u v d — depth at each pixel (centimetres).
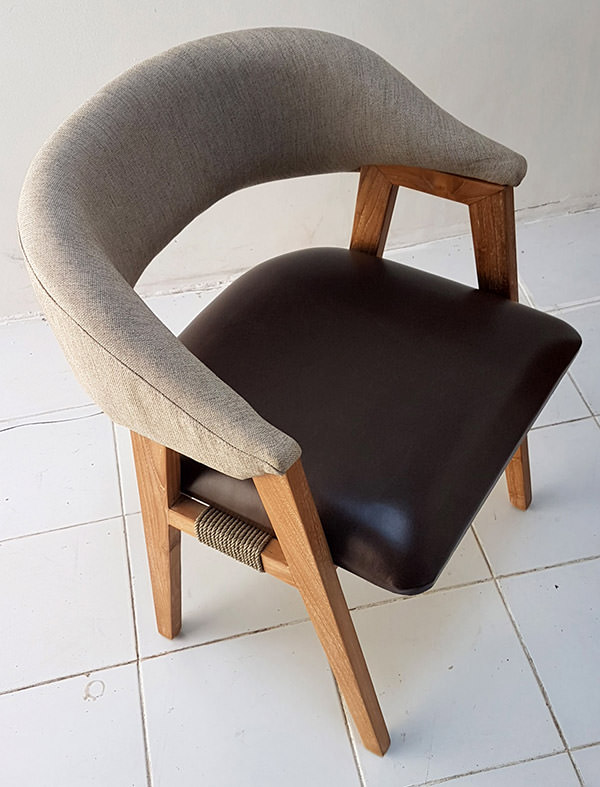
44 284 76
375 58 104
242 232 181
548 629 128
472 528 140
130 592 137
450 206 187
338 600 94
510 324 107
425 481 90
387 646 128
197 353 106
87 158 89
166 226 102
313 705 123
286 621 132
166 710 124
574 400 158
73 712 124
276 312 110
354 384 100
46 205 81
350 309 109
